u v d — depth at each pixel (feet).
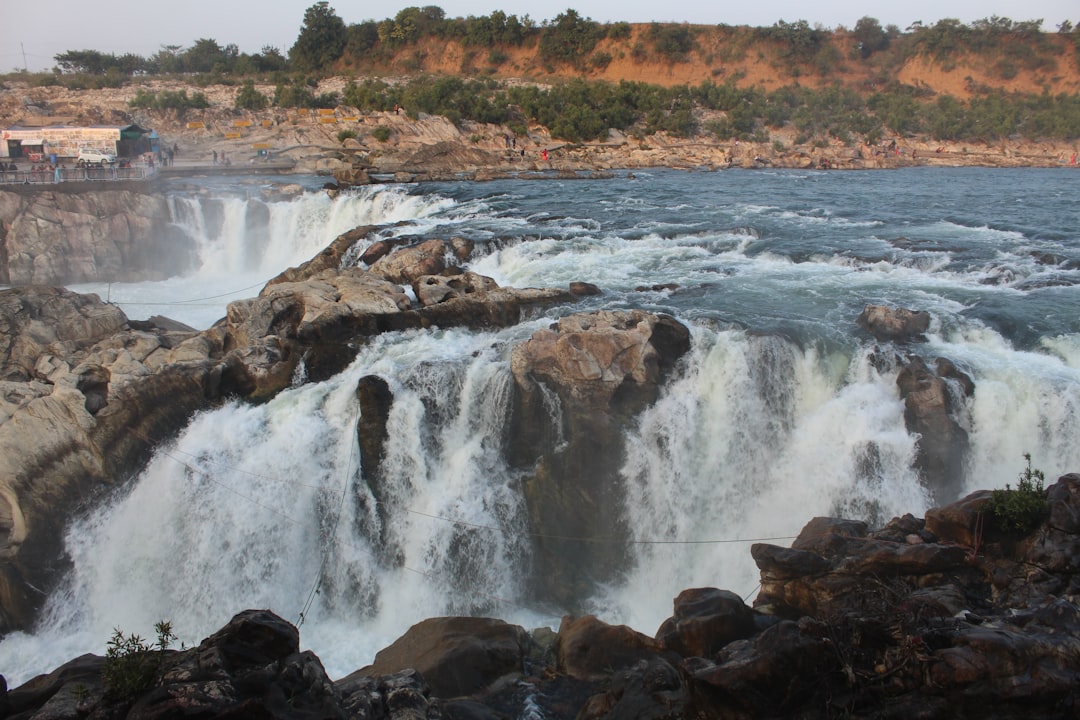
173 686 44.34
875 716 46.19
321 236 182.19
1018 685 44.80
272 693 44.83
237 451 91.97
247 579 89.30
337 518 89.86
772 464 88.02
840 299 109.29
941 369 85.76
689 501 87.92
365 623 86.84
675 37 488.02
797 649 48.29
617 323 92.89
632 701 53.72
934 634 49.19
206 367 97.86
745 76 486.79
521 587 86.69
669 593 85.87
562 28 486.38
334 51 477.36
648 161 335.88
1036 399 81.35
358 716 49.67
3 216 165.17
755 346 91.15
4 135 228.43
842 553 64.85
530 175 268.00
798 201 202.90
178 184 193.98
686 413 88.84
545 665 65.31
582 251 141.79
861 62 505.66
